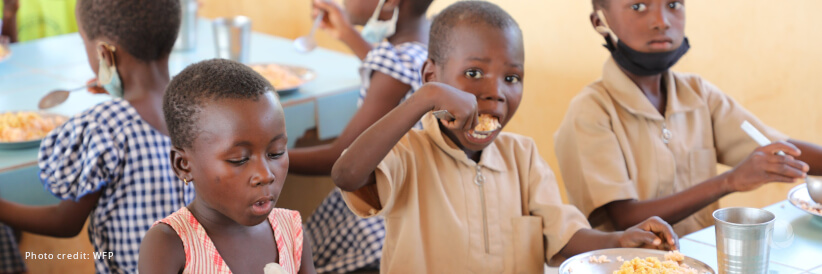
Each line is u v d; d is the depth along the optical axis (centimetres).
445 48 139
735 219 115
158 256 106
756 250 110
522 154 151
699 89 183
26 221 173
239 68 105
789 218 147
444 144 140
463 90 136
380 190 130
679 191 174
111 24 160
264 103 102
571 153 174
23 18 357
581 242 139
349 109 248
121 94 169
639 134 174
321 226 200
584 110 172
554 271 139
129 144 162
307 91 242
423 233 140
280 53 293
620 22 168
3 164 184
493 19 137
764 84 248
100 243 168
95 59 169
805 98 238
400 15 200
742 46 250
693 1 260
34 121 204
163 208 168
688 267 117
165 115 106
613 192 164
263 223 116
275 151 104
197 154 103
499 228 144
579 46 283
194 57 278
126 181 164
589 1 275
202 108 100
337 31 232
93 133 160
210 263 109
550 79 296
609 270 118
